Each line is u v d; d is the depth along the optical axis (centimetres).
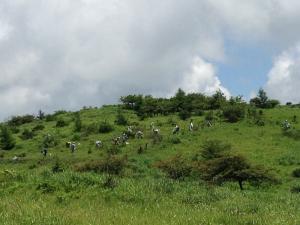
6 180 2172
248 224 1417
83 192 1962
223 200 2059
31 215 1332
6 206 1521
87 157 7506
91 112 11975
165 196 2030
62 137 9519
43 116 12469
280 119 9312
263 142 7762
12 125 11875
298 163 6419
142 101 12012
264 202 2248
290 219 1476
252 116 9425
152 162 6644
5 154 8425
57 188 2008
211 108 11212
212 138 8144
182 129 9025
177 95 11544
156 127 9538
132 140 8562
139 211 1580
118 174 4575
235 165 4381
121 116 10231
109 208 1636
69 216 1350
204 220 1373
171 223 1316
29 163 7231
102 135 9288
